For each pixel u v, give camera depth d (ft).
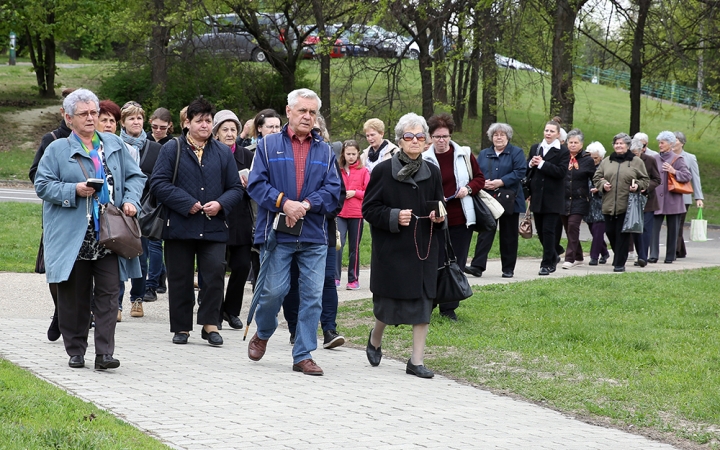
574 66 89.35
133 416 16.83
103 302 21.31
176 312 25.72
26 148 102.12
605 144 132.05
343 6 81.76
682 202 51.11
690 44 95.35
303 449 15.06
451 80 81.61
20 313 30.50
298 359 22.48
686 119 158.20
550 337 27.32
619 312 31.68
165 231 25.40
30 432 14.32
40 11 121.80
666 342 26.55
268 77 108.27
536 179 43.11
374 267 23.06
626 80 129.08
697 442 17.34
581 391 21.02
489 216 31.58
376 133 37.86
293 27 101.60
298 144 22.67
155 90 103.60
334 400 19.26
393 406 18.99
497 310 31.94
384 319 22.99
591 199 48.70
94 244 21.21
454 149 31.60
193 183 25.40
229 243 28.35
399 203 22.62
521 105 89.04
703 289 37.42
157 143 30.71
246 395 19.26
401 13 77.30
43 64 129.70
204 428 16.17
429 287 22.71
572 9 81.25
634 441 17.22
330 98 97.40
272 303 22.59
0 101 122.21
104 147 21.90
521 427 17.75
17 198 74.08
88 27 125.39
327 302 26.68
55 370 20.88
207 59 102.63
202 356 23.94
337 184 22.67
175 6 95.66
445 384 21.97
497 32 76.48
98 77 132.57
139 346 24.97
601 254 51.88
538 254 55.06
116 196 21.75
